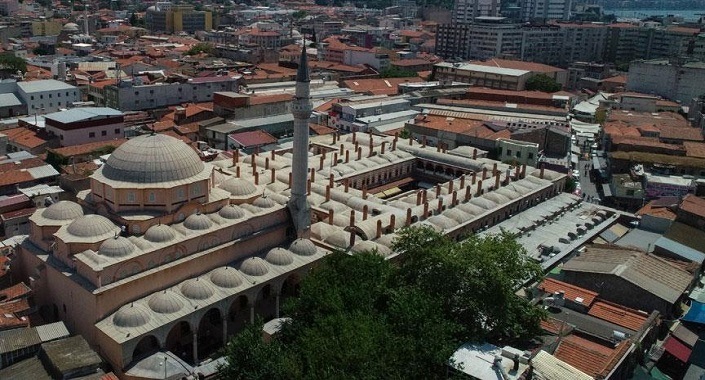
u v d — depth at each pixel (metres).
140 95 196.50
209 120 182.88
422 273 79.12
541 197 130.50
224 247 87.44
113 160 86.19
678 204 120.56
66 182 118.69
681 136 173.50
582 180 166.12
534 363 66.19
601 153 180.75
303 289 77.00
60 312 81.06
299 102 93.31
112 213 84.25
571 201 131.50
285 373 63.34
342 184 126.31
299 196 97.25
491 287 74.69
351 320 67.56
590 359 69.88
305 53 93.81
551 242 109.94
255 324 71.38
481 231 111.81
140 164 84.25
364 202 114.00
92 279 74.62
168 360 73.50
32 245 85.12
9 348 68.69
